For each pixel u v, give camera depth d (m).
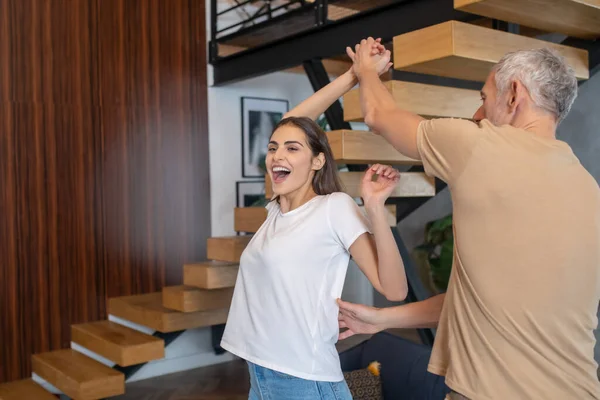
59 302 4.77
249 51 4.93
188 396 4.66
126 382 5.03
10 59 4.55
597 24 3.15
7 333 4.54
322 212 1.57
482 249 1.36
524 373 1.30
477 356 1.36
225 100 5.63
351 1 3.98
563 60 1.45
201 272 4.16
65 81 4.79
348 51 1.83
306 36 4.36
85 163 4.88
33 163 4.64
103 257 4.98
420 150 1.49
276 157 1.66
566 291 1.31
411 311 1.69
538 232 1.31
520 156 1.34
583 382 1.32
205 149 5.52
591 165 3.93
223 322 4.60
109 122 5.00
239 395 4.68
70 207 4.81
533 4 2.74
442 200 5.80
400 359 3.31
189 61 5.43
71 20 4.82
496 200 1.34
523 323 1.31
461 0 2.76
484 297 1.35
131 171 5.12
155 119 5.24
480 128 1.40
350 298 6.69
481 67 2.94
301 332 1.55
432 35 2.76
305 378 1.55
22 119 4.60
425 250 5.69
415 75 5.04
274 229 1.63
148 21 5.21
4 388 4.43
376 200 1.48
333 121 3.90
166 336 5.16
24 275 4.61
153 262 5.24
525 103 1.43
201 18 5.50
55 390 4.68
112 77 5.02
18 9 4.59
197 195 5.48
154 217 5.24
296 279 1.55
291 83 6.05
